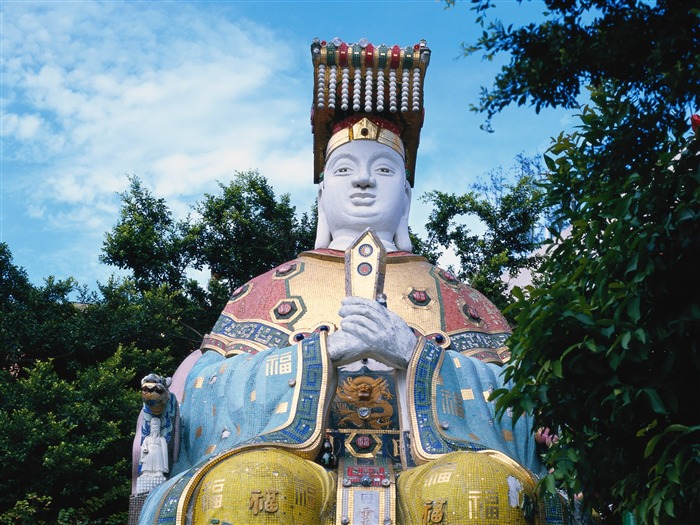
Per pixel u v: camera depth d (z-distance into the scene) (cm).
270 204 1866
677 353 746
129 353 1614
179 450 1084
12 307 1677
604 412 773
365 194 1298
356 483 918
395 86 1334
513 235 1827
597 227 802
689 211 733
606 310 765
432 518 872
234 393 1077
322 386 1014
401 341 1032
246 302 1238
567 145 873
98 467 1501
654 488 712
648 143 826
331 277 1223
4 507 1437
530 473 930
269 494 866
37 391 1477
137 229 1800
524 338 794
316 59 1323
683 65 870
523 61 1005
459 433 1009
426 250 1858
